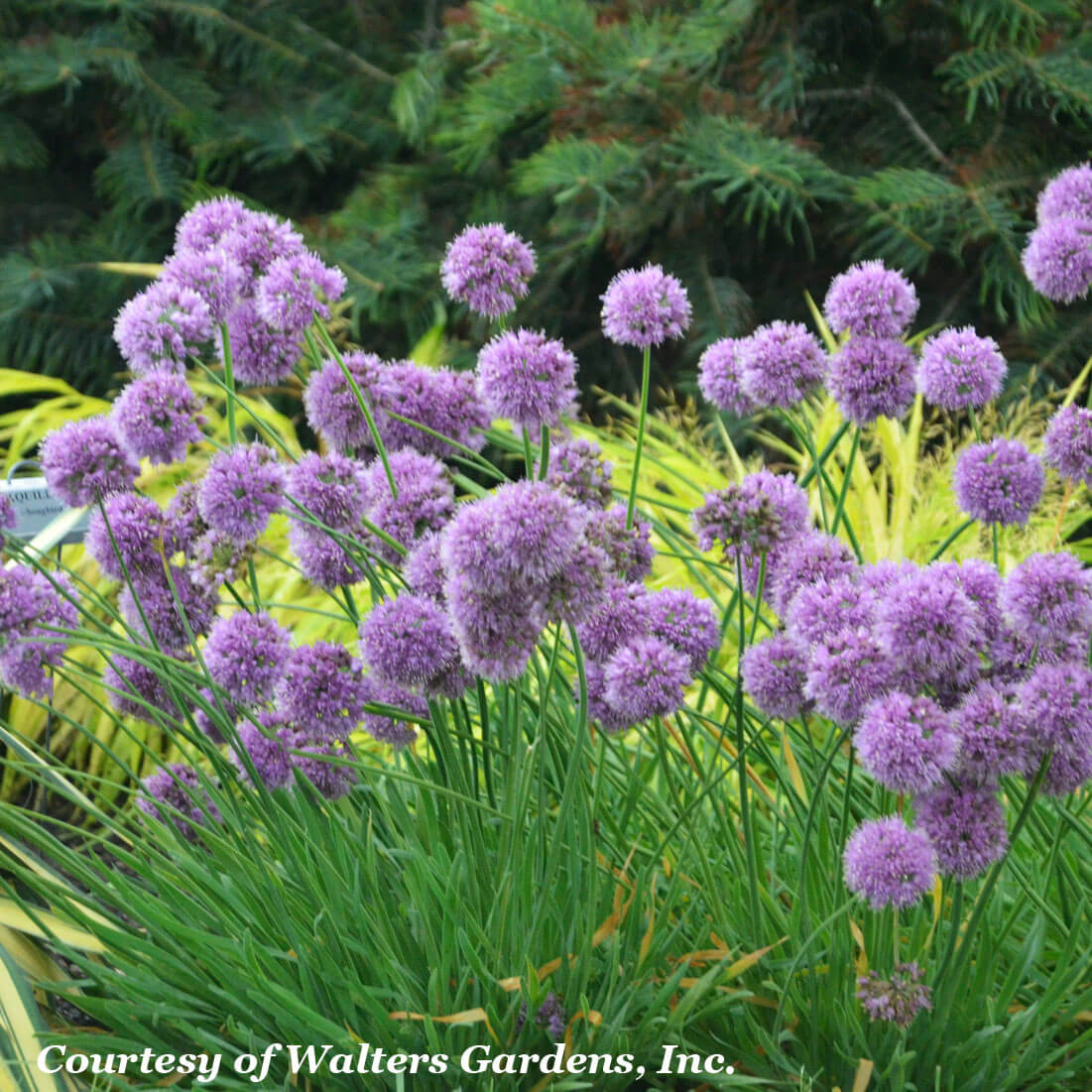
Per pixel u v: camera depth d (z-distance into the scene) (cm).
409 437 297
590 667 287
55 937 294
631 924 290
